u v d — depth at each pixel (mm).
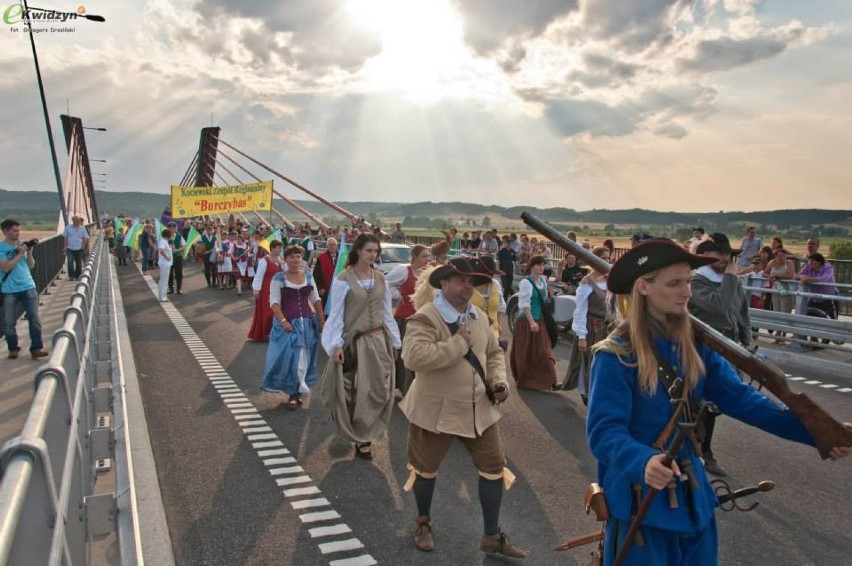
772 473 5332
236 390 7785
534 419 6805
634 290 2271
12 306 8625
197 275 24156
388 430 6324
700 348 2365
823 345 10094
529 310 7930
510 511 4582
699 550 2254
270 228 24438
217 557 3883
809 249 11750
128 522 3090
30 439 1777
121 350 9508
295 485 4945
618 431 2160
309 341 7004
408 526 4305
